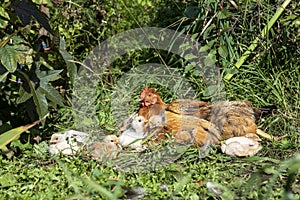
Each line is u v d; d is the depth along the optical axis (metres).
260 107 8.52
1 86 7.04
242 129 7.79
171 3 11.05
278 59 8.90
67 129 8.13
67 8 10.11
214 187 5.82
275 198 5.61
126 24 10.92
